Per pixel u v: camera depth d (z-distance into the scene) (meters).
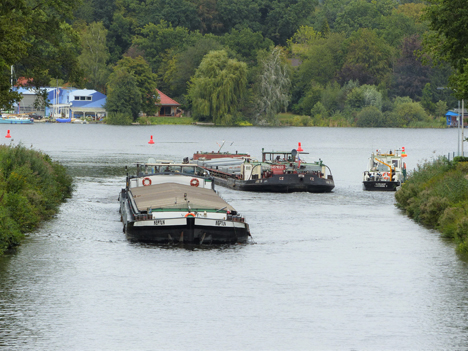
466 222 97.56
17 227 99.50
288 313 65.69
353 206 139.12
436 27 142.62
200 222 95.31
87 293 71.06
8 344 57.19
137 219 95.81
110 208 129.38
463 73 136.12
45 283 74.56
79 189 158.50
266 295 71.31
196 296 70.62
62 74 182.25
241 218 97.44
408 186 136.12
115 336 59.25
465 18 135.50
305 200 148.62
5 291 71.31
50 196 125.81
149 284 74.81
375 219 121.44
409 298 70.75
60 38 177.38
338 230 109.69
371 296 71.38
